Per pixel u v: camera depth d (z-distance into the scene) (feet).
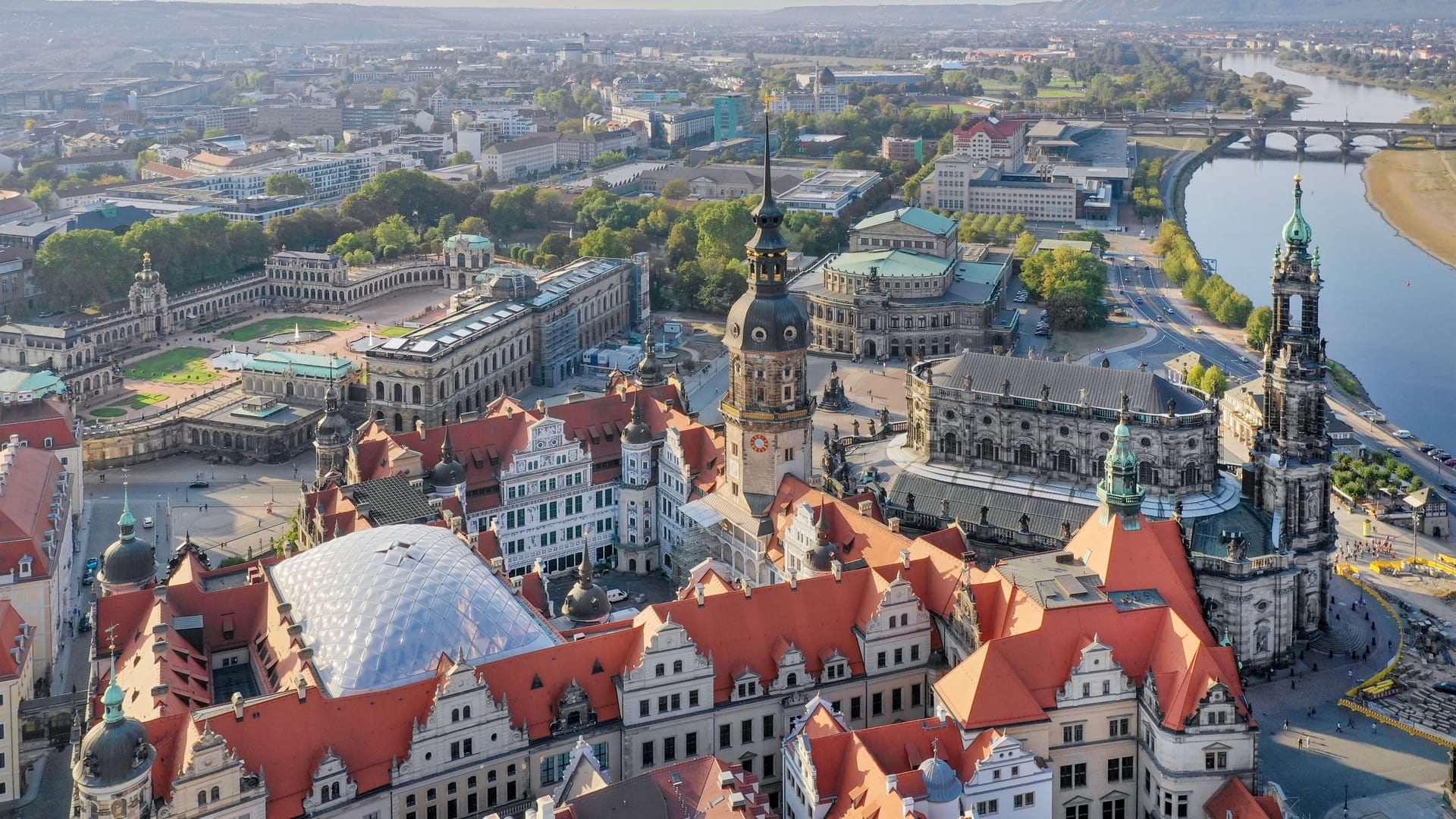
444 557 634.02
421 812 556.10
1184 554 651.66
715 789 493.77
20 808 639.35
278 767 529.45
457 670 555.69
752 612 627.87
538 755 578.66
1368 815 609.42
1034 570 627.46
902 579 636.07
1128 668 587.27
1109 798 591.37
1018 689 564.71
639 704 593.01
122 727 493.36
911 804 483.51
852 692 635.25
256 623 640.58
